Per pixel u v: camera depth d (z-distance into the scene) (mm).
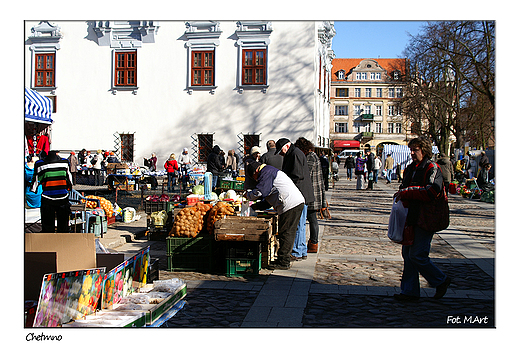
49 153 8203
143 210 15078
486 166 20641
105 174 25344
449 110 40562
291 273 7227
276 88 26984
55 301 4312
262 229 7020
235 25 27172
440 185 5484
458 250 9102
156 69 28016
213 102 27625
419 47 35938
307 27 26578
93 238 5117
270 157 8914
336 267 7633
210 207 7930
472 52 26875
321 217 9188
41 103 14047
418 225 5562
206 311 5398
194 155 27797
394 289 6324
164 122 28078
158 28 27828
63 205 8195
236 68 27281
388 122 88625
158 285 5531
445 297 5988
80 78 28672
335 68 92875
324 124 34094
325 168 21609
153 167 25453
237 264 7066
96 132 28609
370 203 18203
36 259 4742
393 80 46031
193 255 7418
